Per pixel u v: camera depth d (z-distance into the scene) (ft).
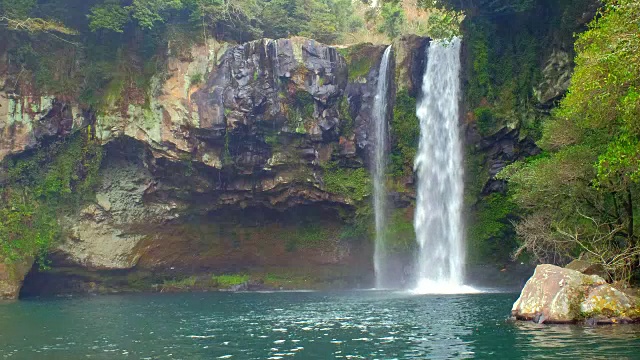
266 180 126.52
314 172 126.21
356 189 127.13
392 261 127.54
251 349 47.21
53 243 116.26
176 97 122.21
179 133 120.67
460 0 123.75
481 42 119.14
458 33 124.98
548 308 55.16
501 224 115.44
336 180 127.24
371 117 128.26
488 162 117.70
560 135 68.03
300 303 88.79
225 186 127.13
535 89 112.57
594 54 53.62
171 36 124.67
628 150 49.62
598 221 68.69
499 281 116.88
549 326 52.65
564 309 53.78
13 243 110.83
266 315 72.64
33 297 110.32
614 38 50.39
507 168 81.15
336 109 126.52
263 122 123.85
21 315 77.10
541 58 114.52
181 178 124.36
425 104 126.72
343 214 129.39
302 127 123.85
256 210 131.95
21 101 116.98
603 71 50.96
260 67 124.47
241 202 128.77
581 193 66.54
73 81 120.88
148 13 120.78
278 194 127.24
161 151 120.67
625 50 46.70
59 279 120.78
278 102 123.65
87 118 121.60
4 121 115.55
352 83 128.26
